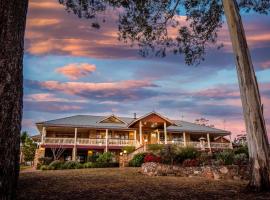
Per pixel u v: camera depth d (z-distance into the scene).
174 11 13.24
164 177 12.77
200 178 12.79
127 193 7.25
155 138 35.06
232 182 10.78
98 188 8.05
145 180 10.79
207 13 13.55
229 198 6.70
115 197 6.61
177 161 17.20
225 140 42.00
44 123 30.22
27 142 38.97
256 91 8.51
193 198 6.69
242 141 37.59
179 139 36.16
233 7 9.51
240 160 15.36
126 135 34.62
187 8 13.40
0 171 3.33
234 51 9.13
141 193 7.30
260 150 7.87
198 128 37.12
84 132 34.09
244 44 9.07
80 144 30.45
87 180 10.16
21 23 4.11
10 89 3.64
